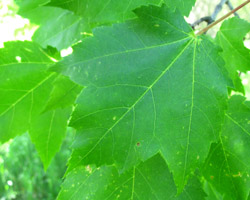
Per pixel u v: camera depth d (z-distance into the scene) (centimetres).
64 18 35
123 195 30
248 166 30
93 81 27
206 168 30
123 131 27
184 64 28
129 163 27
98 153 27
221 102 28
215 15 38
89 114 27
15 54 34
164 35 28
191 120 27
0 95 34
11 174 102
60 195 30
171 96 28
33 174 100
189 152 27
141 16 28
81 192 30
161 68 28
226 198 30
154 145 27
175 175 27
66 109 36
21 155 105
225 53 32
